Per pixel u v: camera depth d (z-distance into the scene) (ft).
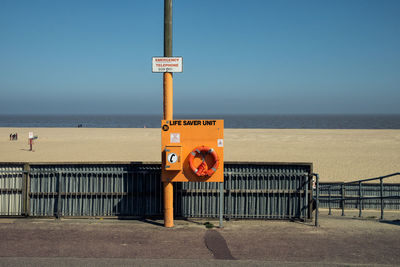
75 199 26.84
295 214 26.16
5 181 26.73
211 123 24.47
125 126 424.46
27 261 17.81
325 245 20.11
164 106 24.63
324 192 51.78
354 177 74.23
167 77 24.45
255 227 23.77
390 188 49.73
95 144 141.69
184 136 24.56
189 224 24.95
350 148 128.77
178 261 17.90
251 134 202.18
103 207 26.86
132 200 26.81
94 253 18.83
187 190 26.48
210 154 24.27
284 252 19.06
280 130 246.47
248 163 26.40
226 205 26.55
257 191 26.25
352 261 17.98
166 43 24.35
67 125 442.91
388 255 18.75
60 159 99.19
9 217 26.68
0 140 159.94
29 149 123.54
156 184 26.73
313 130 245.86
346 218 33.58
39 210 26.86
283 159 100.73
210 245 20.06
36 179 26.86
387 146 135.85
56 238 21.04
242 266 17.52
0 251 18.97
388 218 35.40
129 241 20.66
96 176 26.78
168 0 24.27
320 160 98.58
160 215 26.66
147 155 108.47
